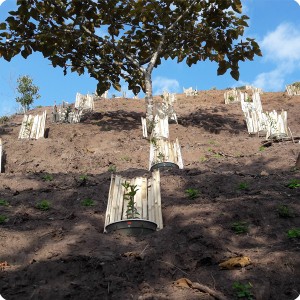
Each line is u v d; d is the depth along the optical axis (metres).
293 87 19.72
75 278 3.71
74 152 10.67
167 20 12.73
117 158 10.22
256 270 3.71
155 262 3.93
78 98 15.66
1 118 15.46
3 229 4.88
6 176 7.92
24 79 18.27
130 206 5.07
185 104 18.58
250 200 5.51
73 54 13.44
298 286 3.48
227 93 18.97
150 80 13.28
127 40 13.66
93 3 11.73
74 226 5.02
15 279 3.70
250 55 12.48
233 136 13.10
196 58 13.86
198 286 3.48
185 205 5.58
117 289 3.49
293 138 11.32
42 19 11.90
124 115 15.36
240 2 11.71
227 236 4.52
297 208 5.20
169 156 8.45
